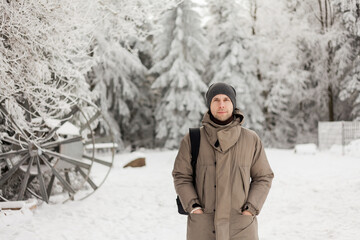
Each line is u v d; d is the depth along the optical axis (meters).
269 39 26.16
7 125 7.07
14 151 7.04
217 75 24.09
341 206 6.55
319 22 24.81
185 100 22.97
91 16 7.34
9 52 6.22
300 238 4.93
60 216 6.21
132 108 26.23
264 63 26.48
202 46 23.75
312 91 25.84
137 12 8.36
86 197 7.71
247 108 24.94
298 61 24.98
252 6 26.84
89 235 5.21
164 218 6.28
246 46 24.66
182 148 2.38
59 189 8.45
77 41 6.79
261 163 2.37
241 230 2.25
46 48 6.49
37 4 5.95
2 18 5.95
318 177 10.05
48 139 7.18
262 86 25.91
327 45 23.95
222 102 2.26
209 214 2.26
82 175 7.94
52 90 6.26
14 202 6.11
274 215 6.30
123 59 22.58
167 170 12.80
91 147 9.44
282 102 26.92
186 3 23.70
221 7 26.11
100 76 21.81
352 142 17.17
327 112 26.78
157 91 27.55
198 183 2.30
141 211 6.75
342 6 20.94
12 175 7.63
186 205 2.24
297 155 16.84
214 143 2.27
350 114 24.06
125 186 9.23
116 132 22.66
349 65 23.30
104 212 6.60
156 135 24.84
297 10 25.56
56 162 7.25
